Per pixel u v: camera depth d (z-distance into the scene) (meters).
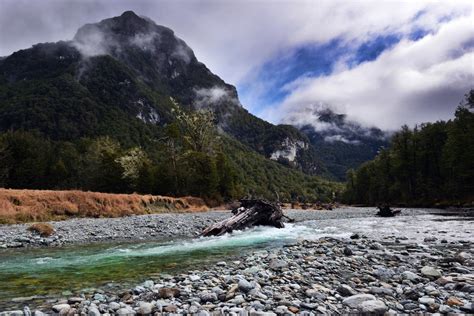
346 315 6.06
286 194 152.12
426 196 82.81
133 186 70.94
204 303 6.93
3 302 7.38
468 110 69.12
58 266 11.59
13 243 17.17
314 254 12.05
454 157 68.62
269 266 10.05
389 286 7.75
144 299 7.23
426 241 15.59
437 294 6.95
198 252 14.31
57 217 29.73
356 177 139.75
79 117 188.50
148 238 20.09
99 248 15.95
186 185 66.44
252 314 5.97
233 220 23.11
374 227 24.22
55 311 6.67
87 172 86.25
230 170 74.88
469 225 24.30
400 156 91.62
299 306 6.47
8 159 73.56
